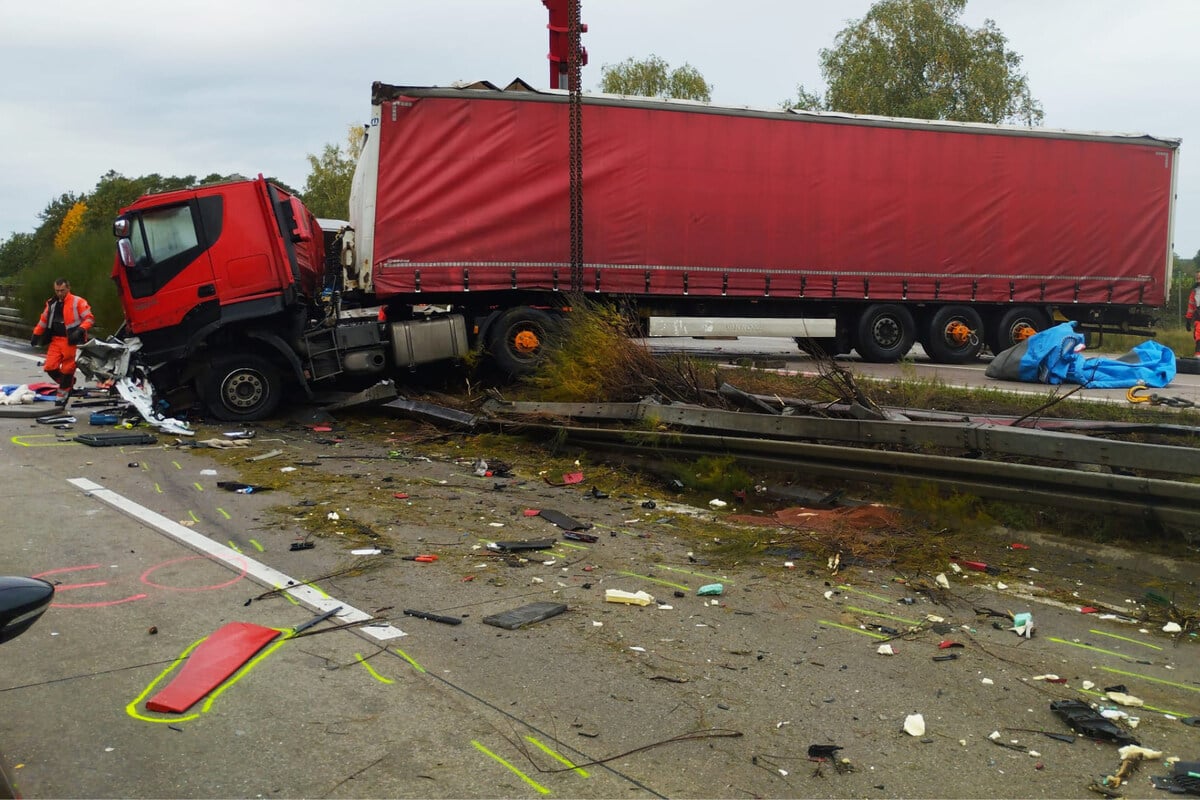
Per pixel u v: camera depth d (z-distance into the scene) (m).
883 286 16.75
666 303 15.75
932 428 6.86
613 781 3.19
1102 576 5.61
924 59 39.44
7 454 9.17
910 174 16.70
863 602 5.15
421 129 13.23
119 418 11.66
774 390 9.45
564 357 10.80
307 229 12.84
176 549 5.94
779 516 7.12
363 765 3.26
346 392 12.74
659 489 8.29
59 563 5.59
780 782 3.21
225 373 11.66
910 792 3.16
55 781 3.12
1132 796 3.15
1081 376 13.69
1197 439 7.67
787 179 15.79
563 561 5.88
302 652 4.28
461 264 13.54
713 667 4.21
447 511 7.17
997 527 6.34
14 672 4.02
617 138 14.51
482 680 4.00
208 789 3.09
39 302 23.77
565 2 14.78
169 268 11.37
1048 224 17.77
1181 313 34.84
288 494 7.62
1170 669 4.27
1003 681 4.10
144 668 4.07
